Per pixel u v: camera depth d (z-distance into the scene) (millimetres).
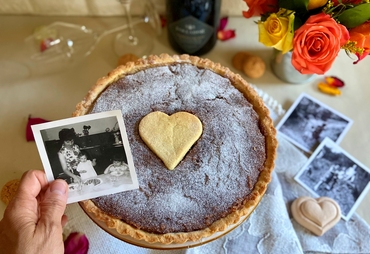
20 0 511
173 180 327
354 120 472
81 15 542
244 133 349
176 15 448
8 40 517
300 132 459
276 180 414
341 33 341
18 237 282
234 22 539
